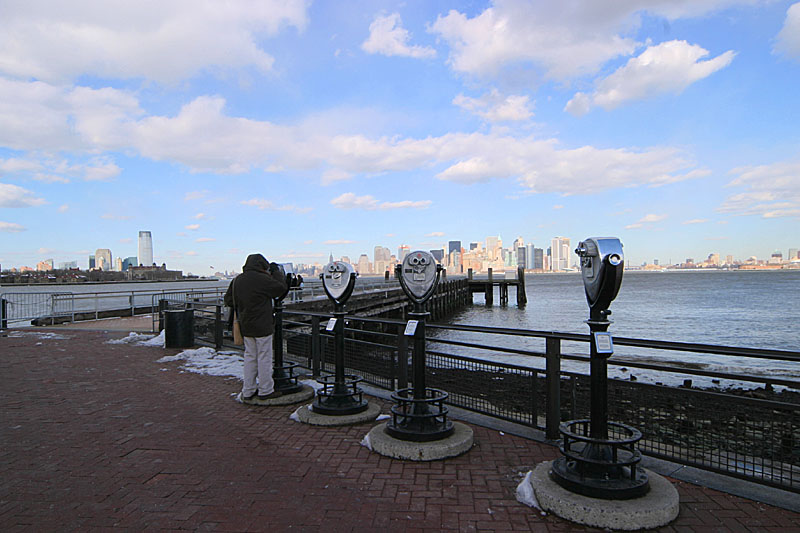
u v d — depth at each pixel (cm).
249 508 344
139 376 801
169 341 1109
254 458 439
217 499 358
